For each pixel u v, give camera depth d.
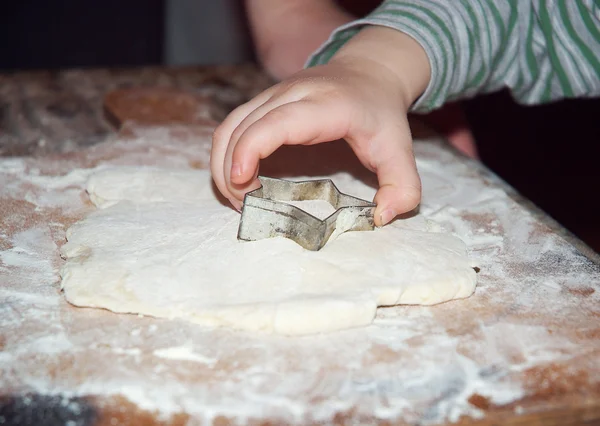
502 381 0.27
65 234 0.36
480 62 0.44
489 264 0.35
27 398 0.26
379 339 0.29
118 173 0.40
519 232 0.38
